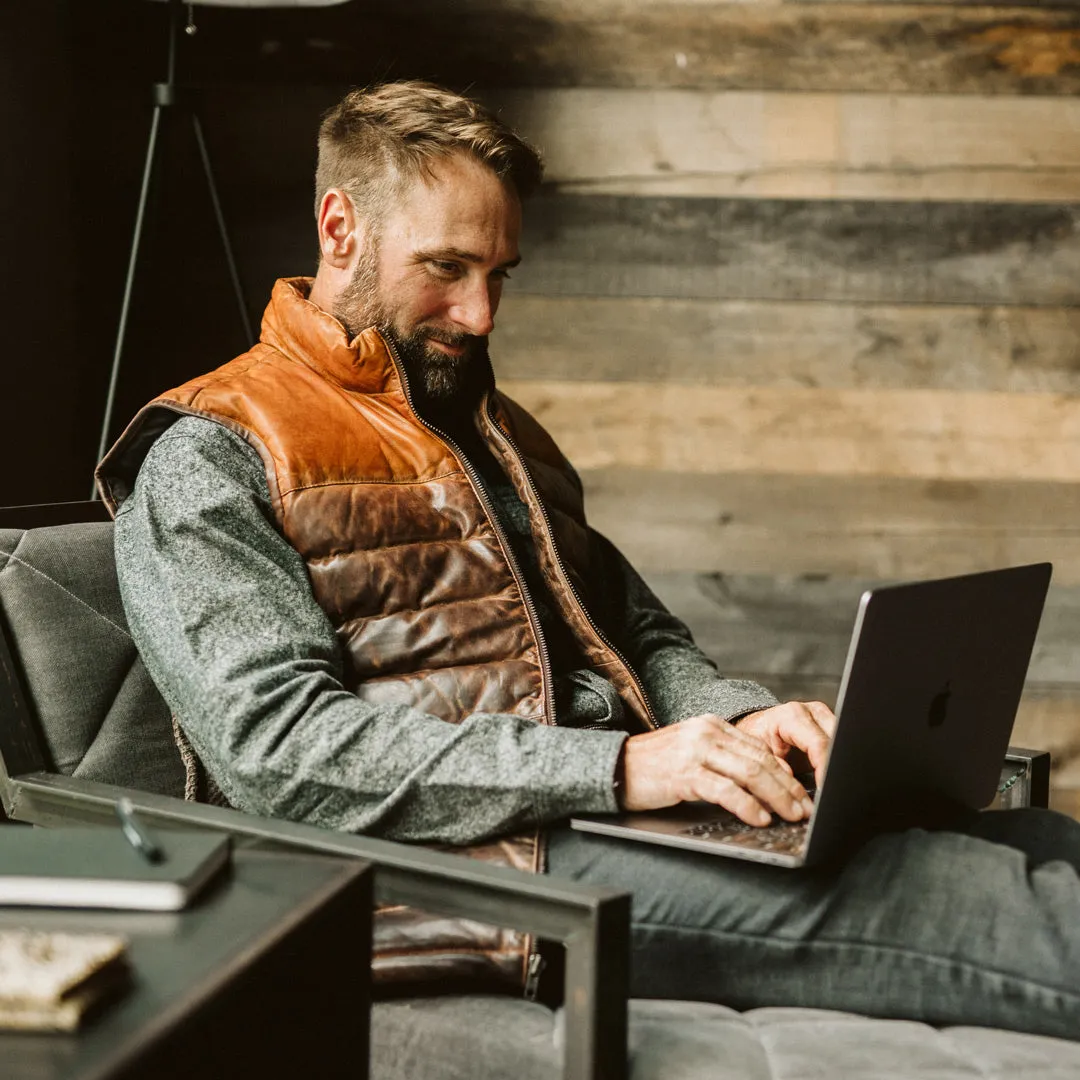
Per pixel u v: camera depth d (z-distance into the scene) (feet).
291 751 3.59
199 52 7.64
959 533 7.83
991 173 7.64
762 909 3.51
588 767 3.59
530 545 4.79
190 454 4.05
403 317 4.59
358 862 2.89
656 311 7.77
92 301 7.54
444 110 4.52
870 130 7.63
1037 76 7.57
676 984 3.59
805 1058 3.08
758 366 7.78
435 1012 3.40
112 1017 2.09
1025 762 4.55
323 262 4.72
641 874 3.61
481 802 3.59
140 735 4.21
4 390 6.74
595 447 7.86
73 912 2.52
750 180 7.68
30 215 6.93
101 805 3.47
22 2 6.81
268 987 2.45
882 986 3.43
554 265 7.75
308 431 4.25
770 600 7.86
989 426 7.78
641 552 7.89
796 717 4.33
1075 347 7.72
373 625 4.12
